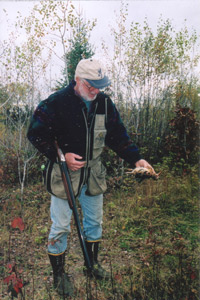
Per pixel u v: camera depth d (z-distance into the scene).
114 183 4.36
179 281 1.92
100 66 1.92
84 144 2.01
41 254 2.61
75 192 2.04
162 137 6.38
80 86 1.93
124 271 2.27
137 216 3.35
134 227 3.15
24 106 5.35
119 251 2.68
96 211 2.18
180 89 6.89
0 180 4.54
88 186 2.10
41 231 2.94
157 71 6.36
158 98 6.80
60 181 2.00
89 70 1.87
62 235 2.06
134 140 5.74
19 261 2.51
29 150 5.26
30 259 2.54
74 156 1.94
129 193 4.07
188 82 7.06
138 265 2.38
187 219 3.35
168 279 2.01
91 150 2.04
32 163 5.04
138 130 6.00
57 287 2.04
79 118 1.96
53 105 1.95
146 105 6.60
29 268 2.39
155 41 6.13
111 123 2.15
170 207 3.65
